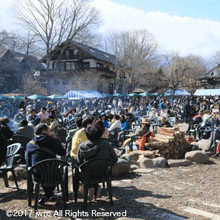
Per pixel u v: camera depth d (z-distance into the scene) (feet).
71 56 171.53
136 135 25.35
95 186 14.29
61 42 136.46
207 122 34.40
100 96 96.07
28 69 150.71
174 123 61.46
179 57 159.02
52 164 12.53
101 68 164.35
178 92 154.92
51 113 28.81
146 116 53.83
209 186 16.75
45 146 13.09
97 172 13.01
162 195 14.94
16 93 139.23
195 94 133.49
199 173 20.11
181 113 69.21
